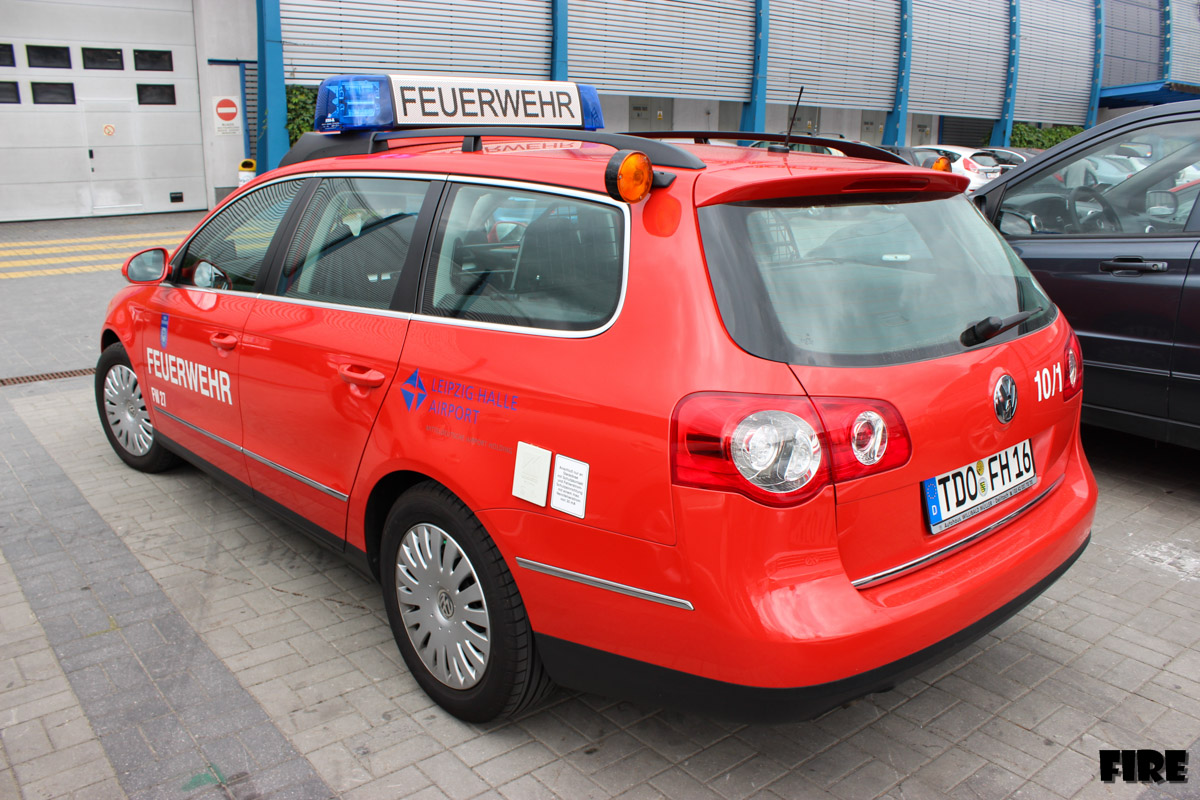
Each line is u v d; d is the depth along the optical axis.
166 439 4.24
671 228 2.17
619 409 2.12
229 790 2.40
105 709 2.76
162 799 2.37
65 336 7.90
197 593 3.50
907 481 2.16
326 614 3.35
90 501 4.38
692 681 2.12
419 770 2.49
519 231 2.50
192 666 2.99
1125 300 4.29
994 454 2.42
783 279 2.13
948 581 2.24
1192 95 29.75
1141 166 4.43
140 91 15.76
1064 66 28.27
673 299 2.11
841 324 2.14
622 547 2.14
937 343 2.29
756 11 20.45
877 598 2.11
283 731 2.65
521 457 2.31
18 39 14.61
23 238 13.58
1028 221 4.86
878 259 2.33
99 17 15.16
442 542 2.62
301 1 14.44
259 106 14.85
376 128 3.47
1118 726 2.70
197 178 16.58
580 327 2.28
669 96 19.62
